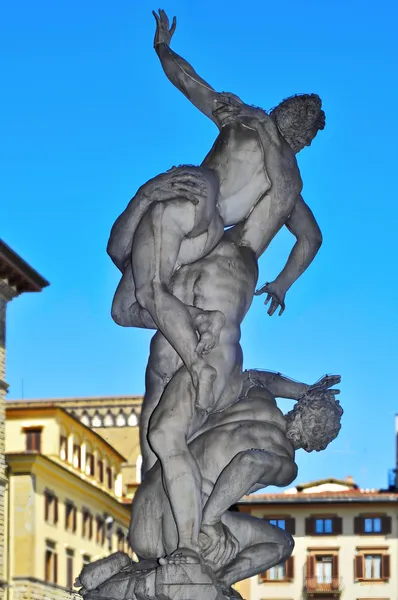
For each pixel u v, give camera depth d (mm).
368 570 23906
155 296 8453
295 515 24484
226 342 8594
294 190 8938
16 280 40500
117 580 8359
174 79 9039
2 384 39438
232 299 8656
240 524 8562
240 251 8852
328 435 8602
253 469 8375
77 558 39219
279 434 8625
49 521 38500
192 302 8641
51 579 38156
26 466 38000
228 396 8672
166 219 8477
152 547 8516
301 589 23359
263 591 23031
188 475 8336
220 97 8906
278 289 9203
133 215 8586
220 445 8516
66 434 39938
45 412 39875
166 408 8438
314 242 9250
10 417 39906
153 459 8656
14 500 38094
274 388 8945
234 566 8453
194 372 8391
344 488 30719
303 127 8938
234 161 8836
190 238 8633
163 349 8688
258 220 8922
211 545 8375
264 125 8859
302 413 8617
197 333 8430
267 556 8555
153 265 8469
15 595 36969
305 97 8945
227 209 8844
